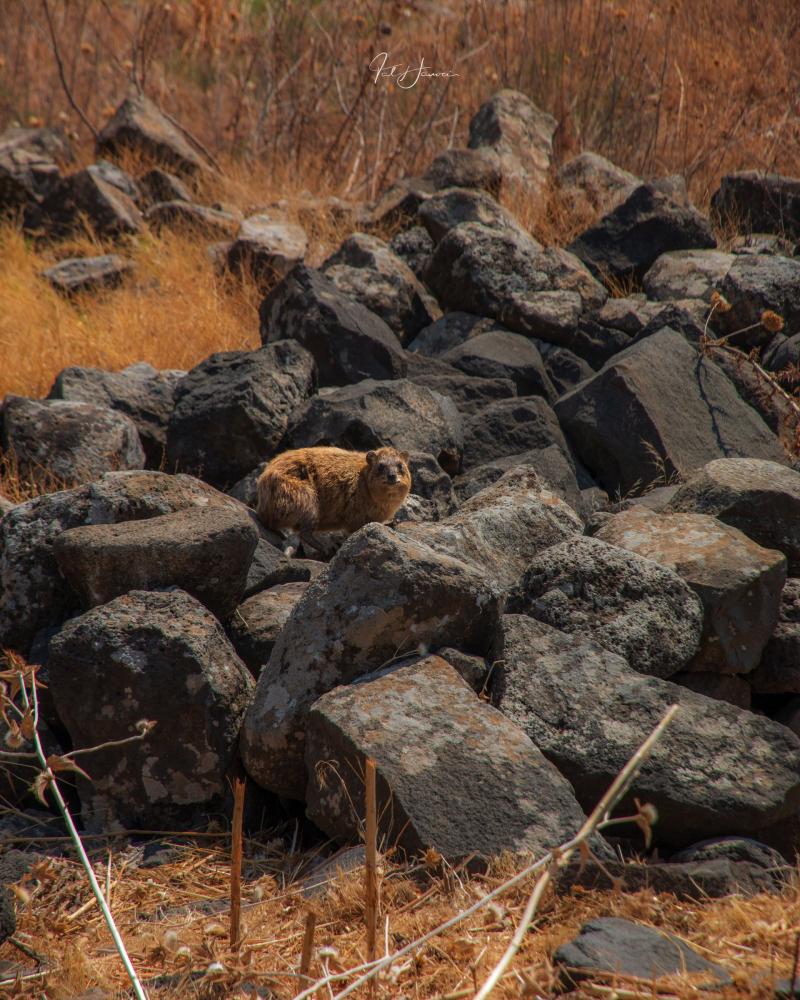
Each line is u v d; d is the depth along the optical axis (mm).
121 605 16656
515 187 43312
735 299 31109
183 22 64062
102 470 25734
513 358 30656
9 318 36156
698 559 17891
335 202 44688
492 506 20750
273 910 13812
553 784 14102
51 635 18172
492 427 27703
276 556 20266
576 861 13195
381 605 15719
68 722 16109
